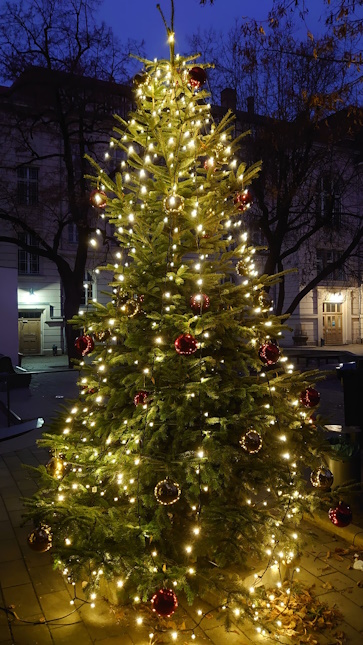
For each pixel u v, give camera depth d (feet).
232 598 11.68
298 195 63.36
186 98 14.05
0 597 13.41
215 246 14.56
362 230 64.28
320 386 54.44
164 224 14.05
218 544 11.93
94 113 67.05
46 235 91.15
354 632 11.78
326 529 17.20
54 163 93.15
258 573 13.38
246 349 14.38
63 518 11.28
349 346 117.91
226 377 14.02
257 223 61.31
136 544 11.92
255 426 12.37
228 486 13.67
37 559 15.55
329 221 63.87
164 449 13.93
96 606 12.92
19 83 65.10
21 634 11.80
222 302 14.01
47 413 37.70
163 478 12.96
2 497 21.06
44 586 13.96
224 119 14.11
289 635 11.66
